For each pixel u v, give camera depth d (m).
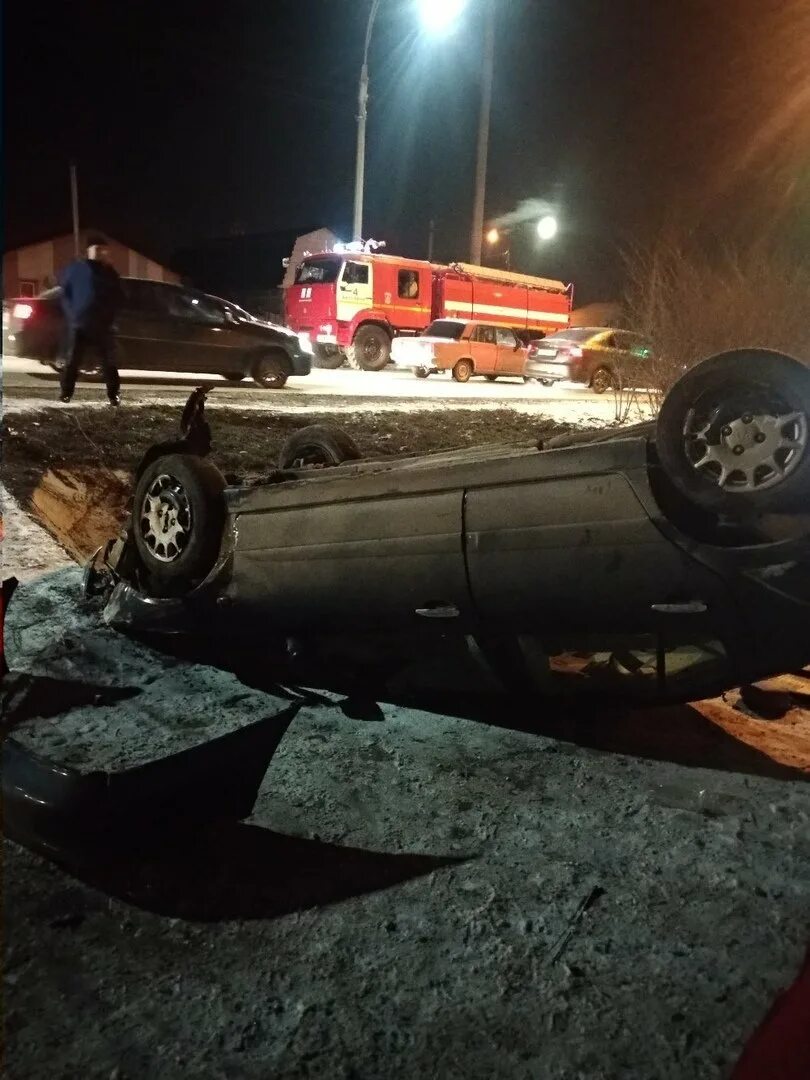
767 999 2.63
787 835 3.47
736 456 3.28
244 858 3.27
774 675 3.64
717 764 4.06
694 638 3.63
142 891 3.07
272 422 11.01
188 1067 2.36
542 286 28.89
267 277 47.22
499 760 4.04
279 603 4.29
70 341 10.67
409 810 3.61
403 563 3.92
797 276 11.31
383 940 2.87
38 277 40.59
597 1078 2.36
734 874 3.22
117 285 10.74
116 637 5.07
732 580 3.34
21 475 7.47
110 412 10.49
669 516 3.43
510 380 25.36
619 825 3.52
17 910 2.93
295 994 2.63
